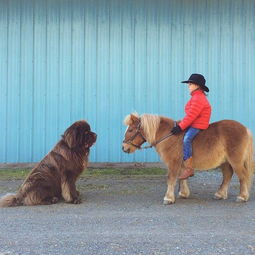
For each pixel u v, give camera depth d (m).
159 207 6.93
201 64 10.70
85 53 10.62
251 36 10.71
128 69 10.63
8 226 5.87
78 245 5.07
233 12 10.70
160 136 7.26
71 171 7.16
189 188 8.49
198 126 7.11
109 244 5.10
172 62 10.67
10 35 10.56
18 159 10.61
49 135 10.63
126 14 10.59
